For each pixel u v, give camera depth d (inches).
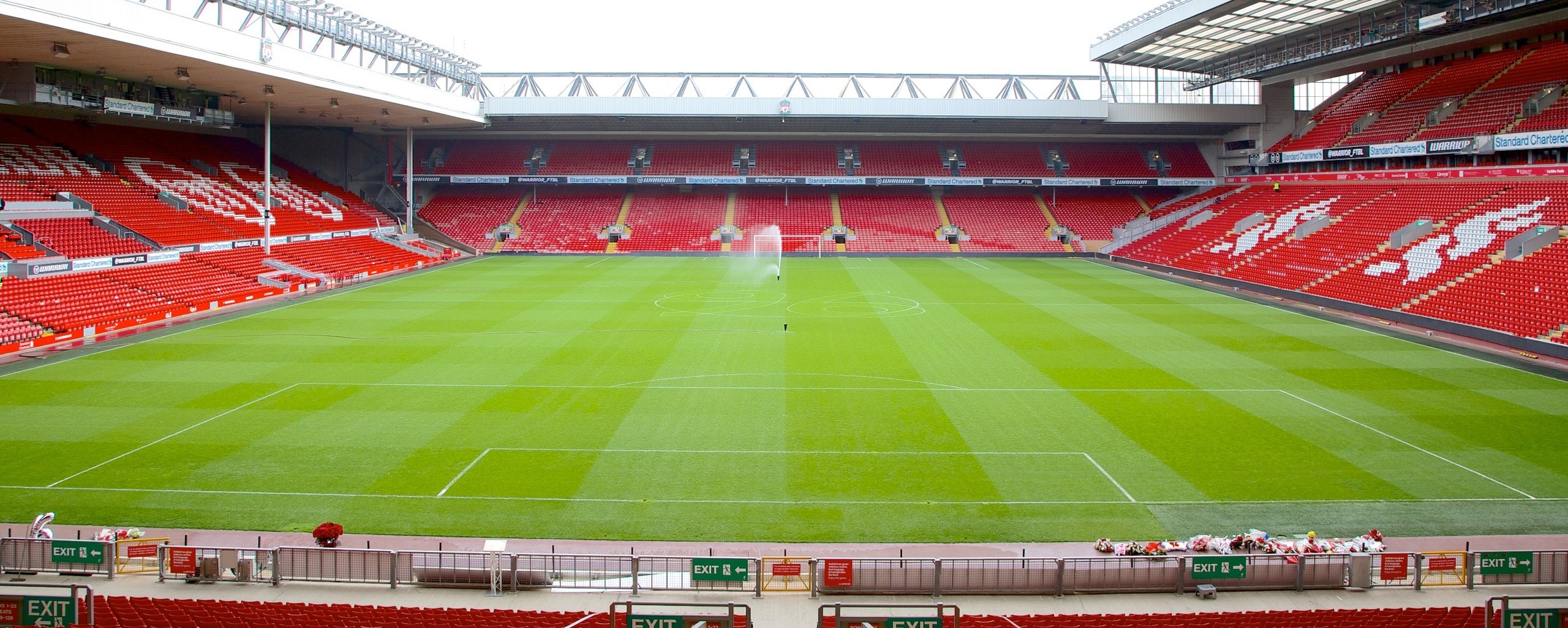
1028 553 642.2
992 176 3233.3
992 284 2162.9
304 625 495.8
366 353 1295.5
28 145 2026.3
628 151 3336.6
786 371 1186.6
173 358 1256.2
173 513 700.7
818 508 721.6
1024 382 1128.2
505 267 2546.8
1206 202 2972.4
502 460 829.2
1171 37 2338.8
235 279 1898.4
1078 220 3193.9
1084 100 2918.3
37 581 595.5
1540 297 1422.2
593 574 602.5
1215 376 1157.1
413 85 2406.5
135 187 2100.1
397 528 677.9
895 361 1248.2
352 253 2413.9
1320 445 868.0
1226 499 737.0
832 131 3267.7
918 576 586.9
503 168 3243.1
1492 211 1819.6
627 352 1302.9
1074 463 823.1
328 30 2086.6
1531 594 586.2
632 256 2893.7
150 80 1875.0
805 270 2469.2
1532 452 845.2
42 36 1417.3
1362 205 2217.0
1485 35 2239.2
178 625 494.9
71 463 807.1
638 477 788.0
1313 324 1563.7
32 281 1517.0
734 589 590.9
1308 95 3038.9
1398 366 1213.1
